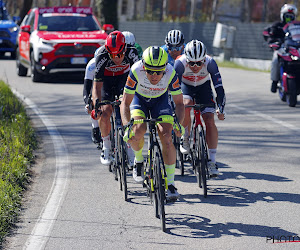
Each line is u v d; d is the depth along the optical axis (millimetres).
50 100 22812
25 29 28812
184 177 12344
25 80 29734
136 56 11539
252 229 8938
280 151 14398
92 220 9406
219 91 11266
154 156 9320
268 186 11391
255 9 49500
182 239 8516
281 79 21953
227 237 8586
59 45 26922
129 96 9836
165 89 9938
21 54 30641
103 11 45531
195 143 11336
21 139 14484
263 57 40062
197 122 11328
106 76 11867
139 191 11125
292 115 19656
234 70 37531
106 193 10977
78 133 16594
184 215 9680
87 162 13375
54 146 14953
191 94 11984
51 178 11992
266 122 18359
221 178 12070
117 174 11711
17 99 20906
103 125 11672
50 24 28891
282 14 22875
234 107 21594
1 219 9125
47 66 26953
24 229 9000
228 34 42531
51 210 9914
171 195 9500
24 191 11039
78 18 29281
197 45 10641
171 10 60156
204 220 9398
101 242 8406
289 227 9016
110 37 10492
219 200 10523
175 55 12445
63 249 8156
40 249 8156
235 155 14047
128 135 9414
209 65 11359
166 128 9602
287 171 12531
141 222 9312
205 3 57469
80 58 26953
